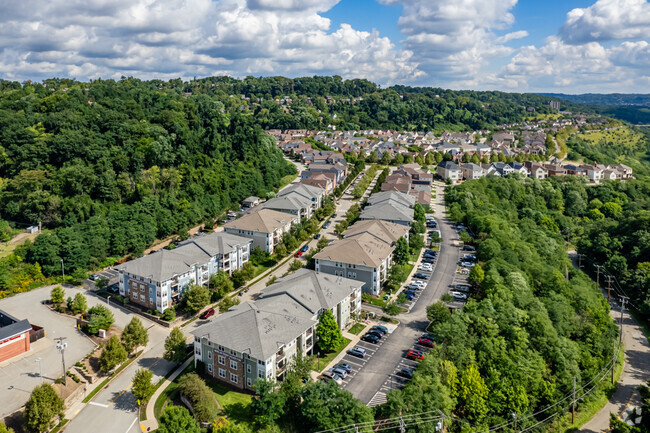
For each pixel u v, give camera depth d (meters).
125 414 74.38
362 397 77.00
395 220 152.50
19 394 79.12
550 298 113.38
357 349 90.19
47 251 127.56
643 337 120.25
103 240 137.00
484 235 148.38
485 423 78.56
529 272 126.88
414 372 78.56
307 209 171.62
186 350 88.88
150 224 150.00
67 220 145.62
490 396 80.75
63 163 167.00
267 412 68.50
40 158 166.00
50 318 107.25
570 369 91.50
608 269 152.38
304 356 82.81
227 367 80.25
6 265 121.31
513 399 80.81
